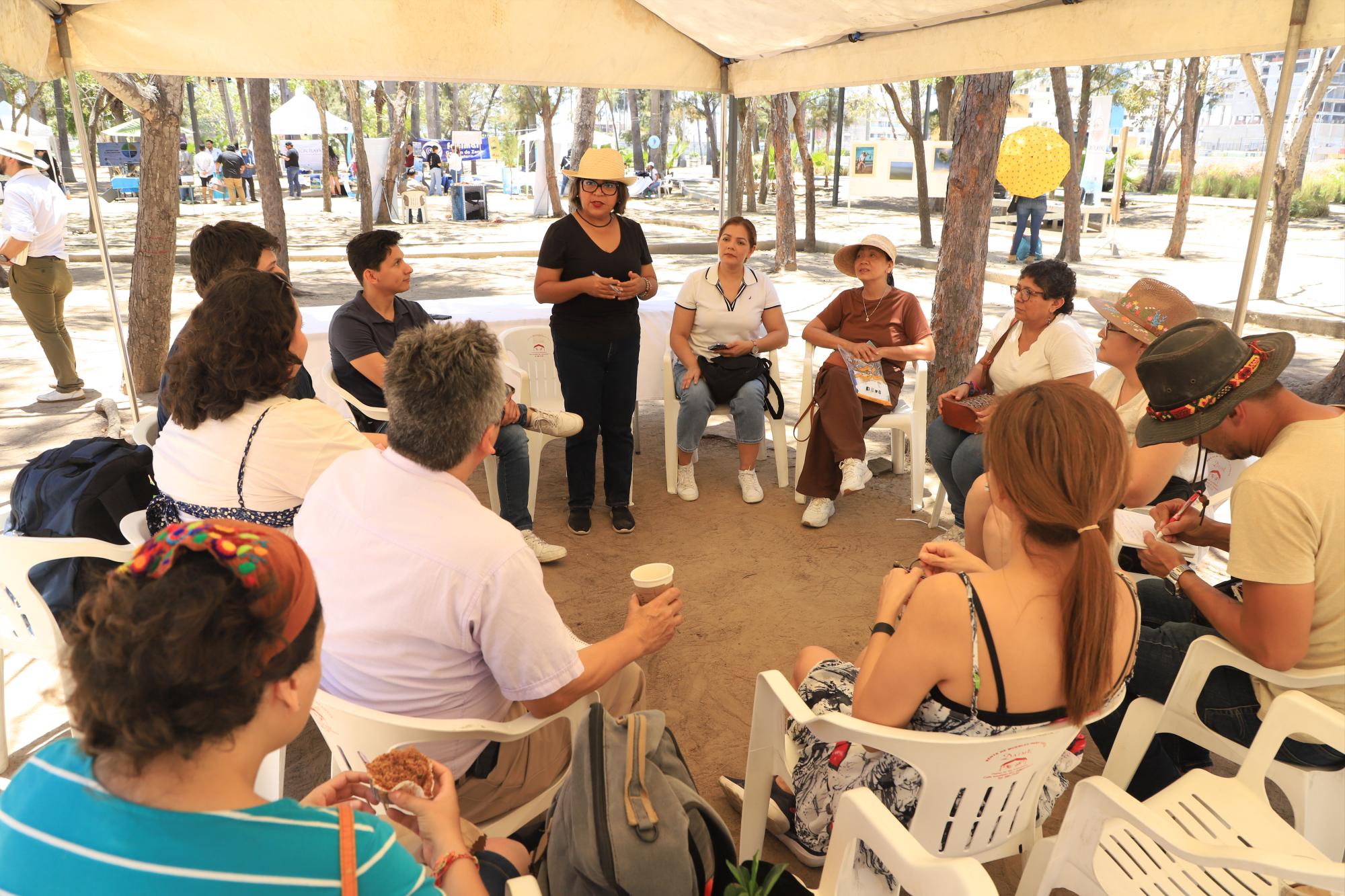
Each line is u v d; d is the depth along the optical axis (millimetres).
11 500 2793
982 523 3365
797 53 4785
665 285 12531
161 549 958
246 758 1002
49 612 2480
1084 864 1795
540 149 23828
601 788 1574
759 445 4961
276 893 950
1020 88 29344
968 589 1691
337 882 990
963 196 5582
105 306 10641
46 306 6527
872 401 4641
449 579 1745
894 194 21250
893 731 1743
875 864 1857
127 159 29547
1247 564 1929
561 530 4668
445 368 1753
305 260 15219
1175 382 2080
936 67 4008
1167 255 16250
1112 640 1647
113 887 915
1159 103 27359
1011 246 17312
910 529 4688
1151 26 3152
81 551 2424
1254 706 2119
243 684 944
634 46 4977
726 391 4938
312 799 1371
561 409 5270
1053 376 3922
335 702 1793
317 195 31094
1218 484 3785
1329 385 6402
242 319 2279
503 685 1836
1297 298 11789
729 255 4809
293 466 2344
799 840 2348
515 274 14297
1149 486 3000
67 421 6258
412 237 19250
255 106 10273
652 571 2156
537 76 4770
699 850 1634
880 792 1971
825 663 2359
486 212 23094
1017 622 1667
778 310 5043
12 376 7477
